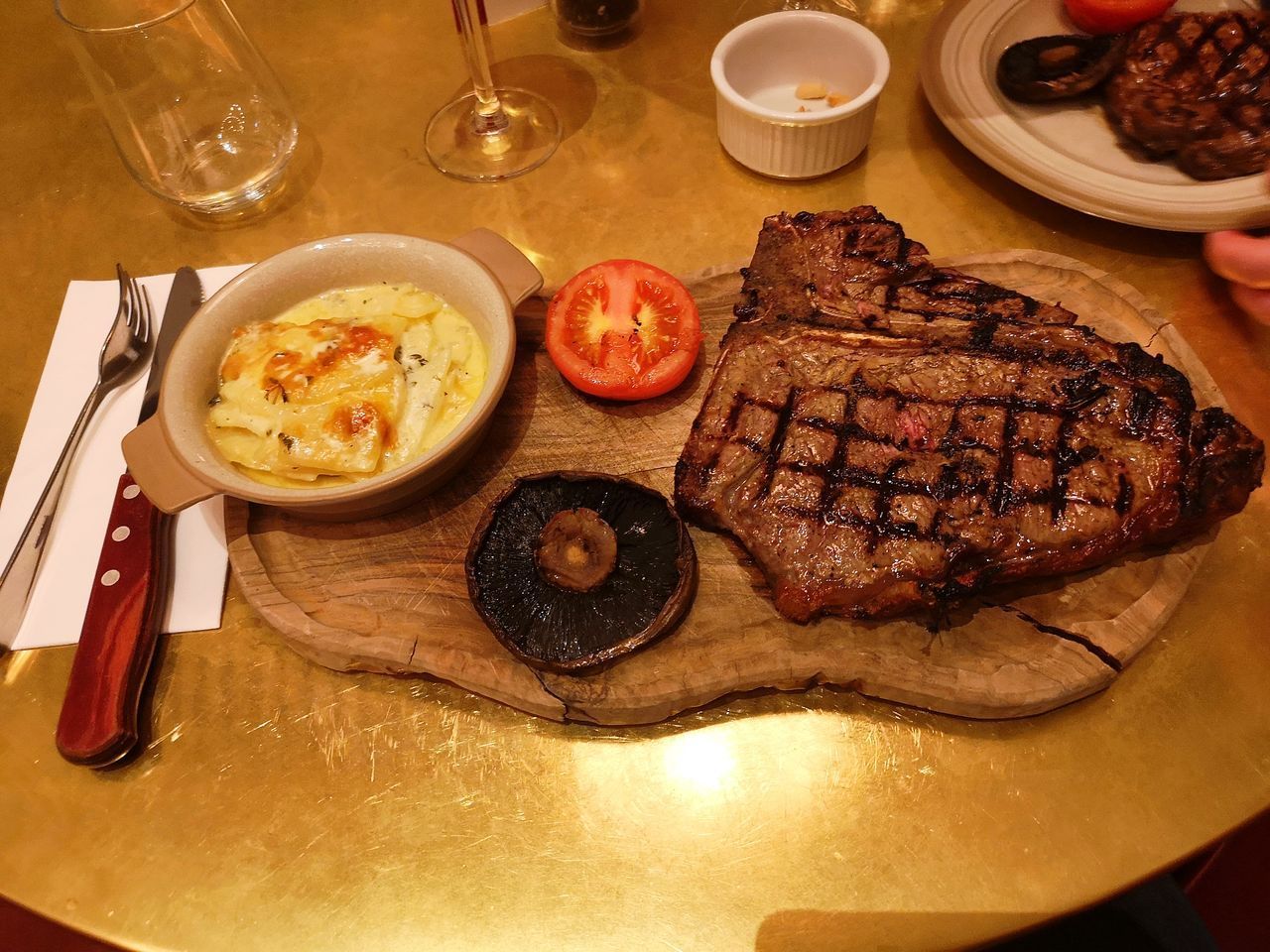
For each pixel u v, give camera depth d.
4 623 0.38
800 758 0.35
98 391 0.43
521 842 0.34
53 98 0.59
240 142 0.53
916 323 0.39
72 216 0.53
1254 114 0.43
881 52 0.48
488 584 0.35
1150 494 0.34
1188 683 0.35
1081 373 0.36
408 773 0.35
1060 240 0.47
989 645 0.35
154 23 0.47
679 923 0.32
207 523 0.40
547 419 0.42
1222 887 0.51
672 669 0.35
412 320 0.41
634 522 0.36
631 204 0.51
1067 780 0.34
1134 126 0.46
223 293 0.40
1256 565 0.37
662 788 0.34
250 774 0.35
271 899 0.33
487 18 0.60
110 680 0.36
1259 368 0.42
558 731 0.36
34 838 0.34
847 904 0.32
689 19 0.59
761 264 0.42
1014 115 0.50
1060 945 0.39
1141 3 0.48
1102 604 0.36
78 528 0.40
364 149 0.55
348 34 0.60
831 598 0.34
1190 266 0.45
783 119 0.47
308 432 0.37
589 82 0.56
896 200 0.50
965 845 0.33
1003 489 0.34
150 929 0.33
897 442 0.36
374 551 0.39
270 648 0.38
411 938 0.32
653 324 0.41
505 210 0.51
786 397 0.37
